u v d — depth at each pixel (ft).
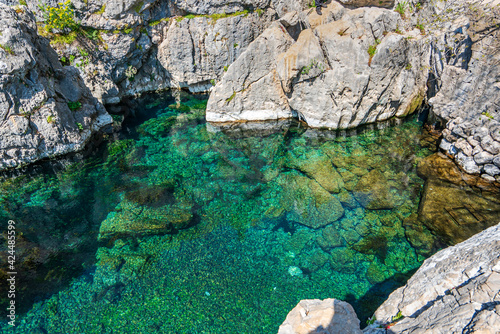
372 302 31.65
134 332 30.01
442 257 25.20
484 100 42.68
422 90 61.00
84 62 68.59
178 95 83.61
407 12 56.65
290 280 34.78
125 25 68.44
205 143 62.18
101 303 32.65
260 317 31.14
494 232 23.17
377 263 35.94
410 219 40.96
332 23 55.83
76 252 38.58
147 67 80.12
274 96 66.59
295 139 61.77
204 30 73.41
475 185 43.83
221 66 78.74
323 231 40.83
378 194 45.73
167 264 37.06
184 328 30.22
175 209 45.32
